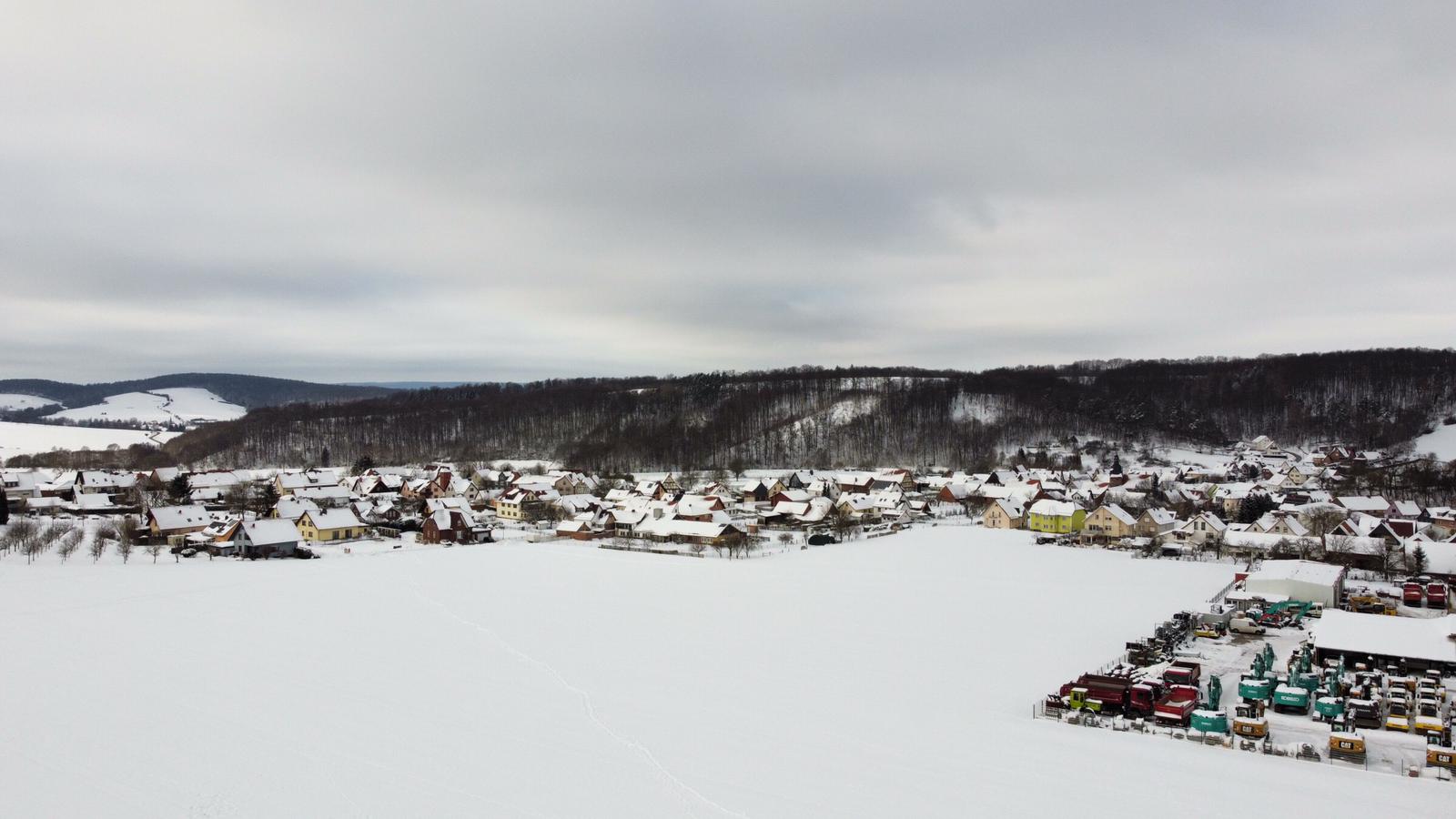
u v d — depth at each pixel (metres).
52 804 34.06
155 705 45.88
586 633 63.59
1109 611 72.25
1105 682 47.25
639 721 44.34
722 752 40.09
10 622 64.69
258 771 37.44
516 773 37.50
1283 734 43.28
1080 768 38.34
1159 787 36.28
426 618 68.31
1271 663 54.56
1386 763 39.44
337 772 37.41
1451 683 50.66
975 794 35.47
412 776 37.03
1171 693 47.41
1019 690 50.62
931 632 64.31
